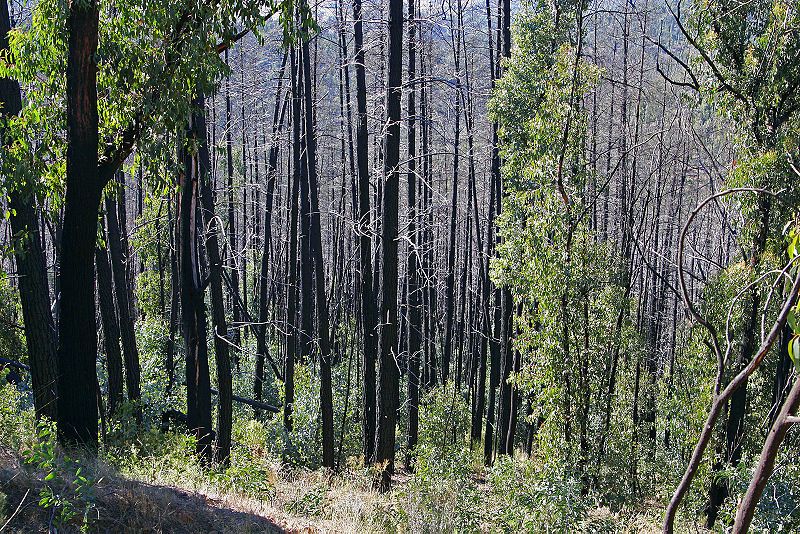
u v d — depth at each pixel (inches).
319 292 725.3
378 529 346.3
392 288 644.7
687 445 693.3
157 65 360.2
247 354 1152.2
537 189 622.8
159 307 1262.3
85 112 359.6
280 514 334.0
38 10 359.9
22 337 759.1
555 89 609.0
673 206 1170.6
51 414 479.8
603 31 1068.5
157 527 270.5
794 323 76.0
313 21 389.4
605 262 652.1
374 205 932.6
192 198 538.6
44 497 239.6
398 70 621.0
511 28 777.6
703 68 631.8
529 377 633.6
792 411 72.0
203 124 540.7
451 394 991.6
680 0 627.2
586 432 624.1
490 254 1011.9
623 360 966.4
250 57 1075.3
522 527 466.9
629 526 557.0
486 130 1113.4
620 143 1157.7
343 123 955.3
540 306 622.2
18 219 473.7
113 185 426.0
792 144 560.1
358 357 1014.4
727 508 495.5
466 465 585.9
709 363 639.8
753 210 576.7
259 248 1366.9
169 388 881.5
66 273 369.1
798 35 576.4
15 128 378.3
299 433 792.9
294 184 930.1
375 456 657.0
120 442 424.2
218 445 563.2
